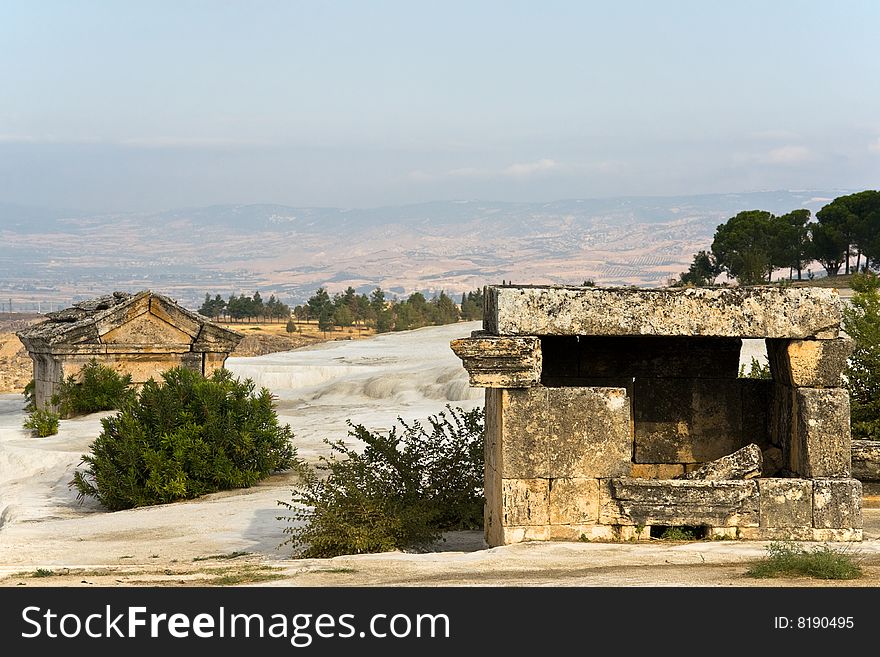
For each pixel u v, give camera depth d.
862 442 18.08
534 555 12.91
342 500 16.31
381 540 15.65
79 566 15.52
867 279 21.92
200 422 26.16
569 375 16.22
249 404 26.64
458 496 17.47
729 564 12.31
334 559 14.16
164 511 22.72
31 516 23.84
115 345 39.81
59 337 39.03
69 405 38.78
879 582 11.21
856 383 21.11
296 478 26.48
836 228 97.50
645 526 13.71
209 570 13.98
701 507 13.69
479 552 13.62
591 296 13.82
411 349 59.84
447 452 17.73
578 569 12.16
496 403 14.25
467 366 13.71
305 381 50.22
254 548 17.58
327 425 34.72
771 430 15.57
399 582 11.97
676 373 16.12
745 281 87.62
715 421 15.99
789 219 107.94
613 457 13.77
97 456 25.55
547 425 13.73
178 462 24.94
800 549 12.62
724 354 16.14
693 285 14.81
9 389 69.31
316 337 151.38
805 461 13.95
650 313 13.82
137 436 25.28
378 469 17.33
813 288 14.02
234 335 41.47
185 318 40.53
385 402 40.72
